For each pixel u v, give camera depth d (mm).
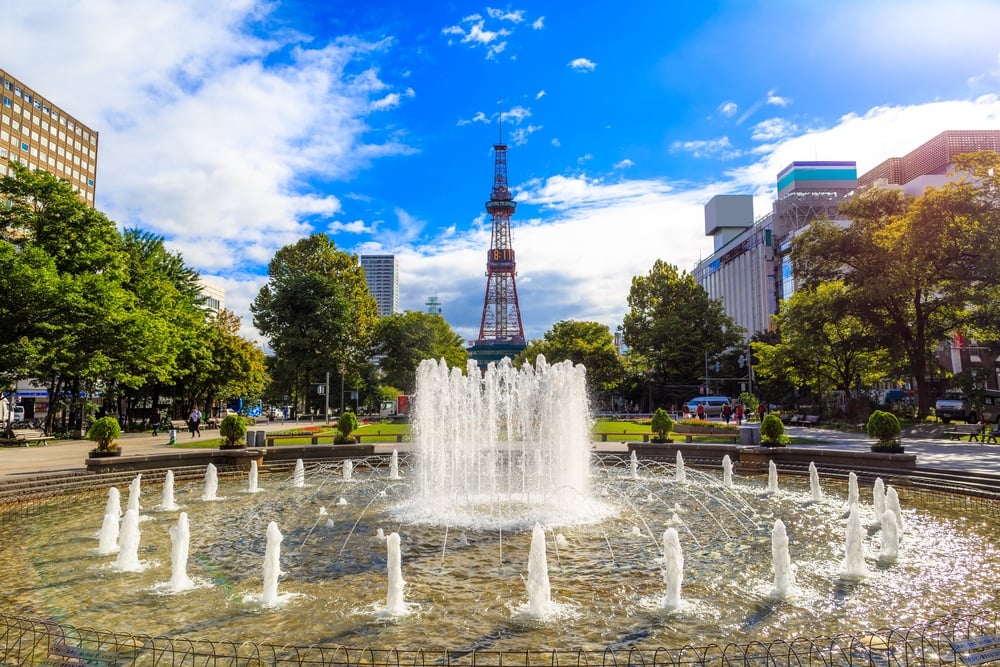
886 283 39562
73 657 7566
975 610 9117
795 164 114312
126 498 19750
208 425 54344
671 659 7363
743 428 28250
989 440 31297
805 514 16297
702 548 12805
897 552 11930
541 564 9180
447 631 8414
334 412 80438
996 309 40562
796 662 7336
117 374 37406
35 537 14250
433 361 22031
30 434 41781
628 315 82500
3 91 83250
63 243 36625
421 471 21109
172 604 9602
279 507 17906
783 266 108188
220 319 66875
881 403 53188
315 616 9023
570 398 19828
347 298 65750
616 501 18125
